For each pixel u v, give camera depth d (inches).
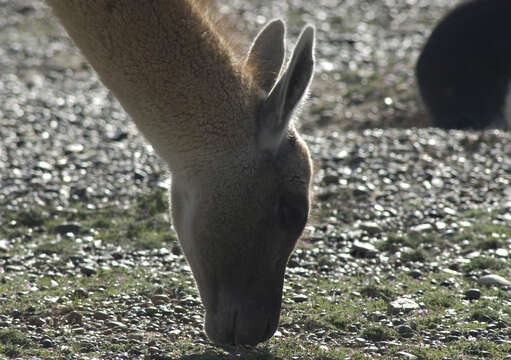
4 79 2906.0
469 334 924.6
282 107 817.5
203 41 834.2
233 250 830.5
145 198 1472.7
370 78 2822.3
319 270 1160.2
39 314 957.8
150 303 1007.6
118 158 1777.8
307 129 2331.4
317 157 1738.4
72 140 1964.8
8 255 1190.3
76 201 1505.9
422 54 2348.7
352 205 1456.7
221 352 856.9
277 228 835.4
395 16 3887.8
